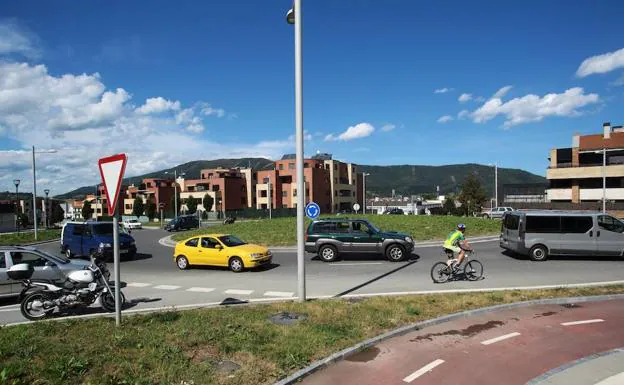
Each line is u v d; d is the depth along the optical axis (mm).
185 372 5406
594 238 15555
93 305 10047
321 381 5496
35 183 34625
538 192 67500
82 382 5109
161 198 92812
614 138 55469
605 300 9773
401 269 14711
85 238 20375
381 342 6973
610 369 5746
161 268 17250
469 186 64375
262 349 6266
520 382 5438
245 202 92312
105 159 7164
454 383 5438
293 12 9258
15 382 4945
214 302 10289
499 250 19250
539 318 8336
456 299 9477
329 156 99812
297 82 9297
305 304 9062
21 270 8922
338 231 17188
